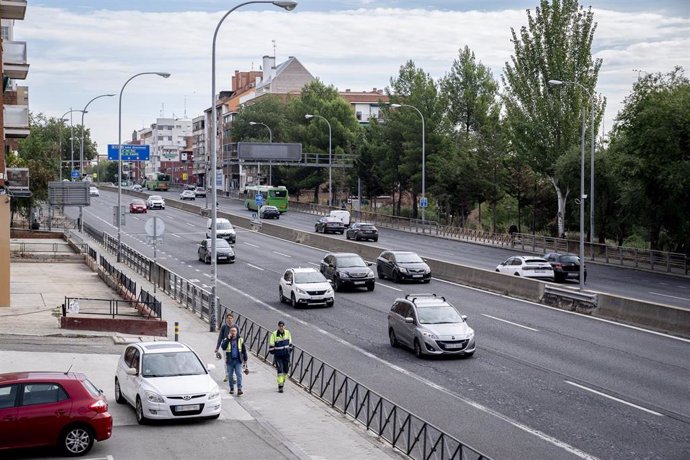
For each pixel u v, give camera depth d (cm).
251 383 2311
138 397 1858
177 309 3669
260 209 9081
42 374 1645
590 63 7019
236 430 1819
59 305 3612
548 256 4859
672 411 1981
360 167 10150
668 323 3080
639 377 2345
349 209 10312
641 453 1656
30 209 7994
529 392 2178
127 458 1584
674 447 1697
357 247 5903
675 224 5775
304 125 12194
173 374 1900
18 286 4294
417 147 9100
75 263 5581
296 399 2123
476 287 4356
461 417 1936
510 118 7312
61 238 7162
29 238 7138
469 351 2622
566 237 7031
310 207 11162
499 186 7812
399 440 1777
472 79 9419
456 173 7994
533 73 7119
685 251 5769
